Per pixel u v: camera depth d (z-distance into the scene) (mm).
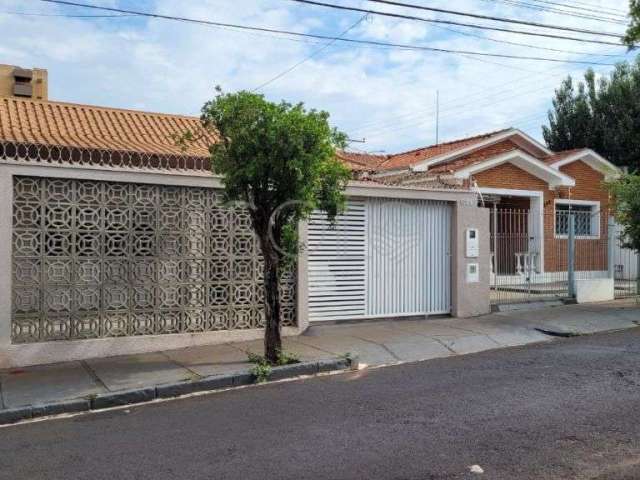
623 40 14438
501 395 7020
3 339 8711
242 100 8016
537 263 14555
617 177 15859
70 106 14203
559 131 25266
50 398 7215
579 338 10992
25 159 9055
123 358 9227
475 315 12953
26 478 4902
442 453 5180
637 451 5156
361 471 4828
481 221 13102
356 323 11836
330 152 8336
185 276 10008
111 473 4945
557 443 5371
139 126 14016
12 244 8812
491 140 18938
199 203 10086
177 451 5418
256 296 10539
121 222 9523
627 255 16531
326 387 7746
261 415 6516
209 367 8555
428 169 18031
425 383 7750
